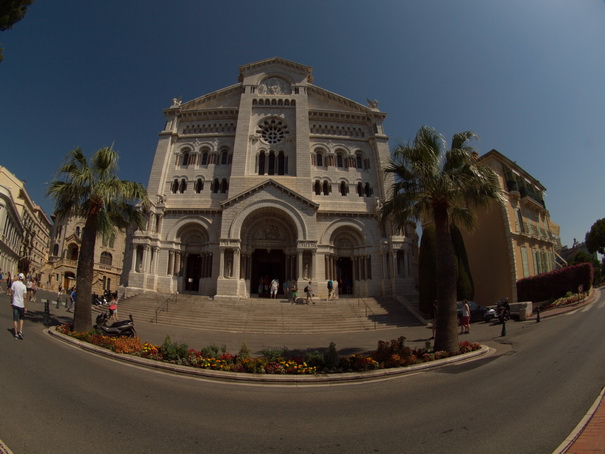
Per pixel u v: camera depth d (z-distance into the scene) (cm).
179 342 1938
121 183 2031
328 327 2680
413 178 1797
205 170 4238
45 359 1197
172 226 3950
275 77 4734
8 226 5838
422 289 2942
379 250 3978
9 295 3256
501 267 3638
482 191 1745
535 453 601
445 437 688
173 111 4462
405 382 1176
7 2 1352
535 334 1986
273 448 643
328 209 4091
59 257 6881
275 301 3369
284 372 1265
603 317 2262
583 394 918
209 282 3800
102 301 3784
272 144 4381
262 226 4062
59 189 1953
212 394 1009
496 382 1094
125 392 948
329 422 789
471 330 2420
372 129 4516
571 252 10144
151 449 617
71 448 598
